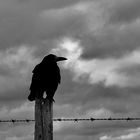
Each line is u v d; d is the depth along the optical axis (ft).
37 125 28.78
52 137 28.60
